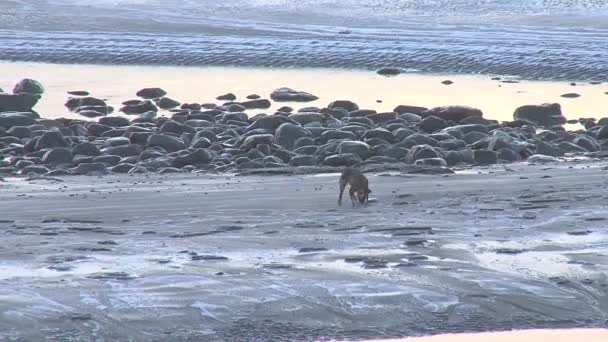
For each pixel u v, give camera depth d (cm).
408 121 12031
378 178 7475
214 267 4356
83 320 3659
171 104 14188
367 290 4025
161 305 3828
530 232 5078
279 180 7506
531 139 10838
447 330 3678
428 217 5556
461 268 4356
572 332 3669
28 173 8719
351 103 13400
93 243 4881
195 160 9219
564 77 16700
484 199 6169
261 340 3547
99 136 11156
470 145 10181
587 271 4316
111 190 6962
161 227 5384
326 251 4681
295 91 15025
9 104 13425
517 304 3916
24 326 3591
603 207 5759
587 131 11494
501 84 16162
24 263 4425
